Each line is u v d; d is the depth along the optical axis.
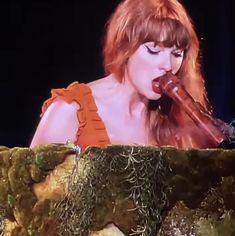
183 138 5.56
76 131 5.57
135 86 5.65
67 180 2.56
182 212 2.51
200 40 5.73
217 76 5.76
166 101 5.64
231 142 5.43
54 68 5.96
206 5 5.73
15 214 2.66
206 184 2.52
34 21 5.97
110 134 5.56
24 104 6.04
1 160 2.73
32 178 2.61
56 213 2.55
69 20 5.88
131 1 5.68
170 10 5.67
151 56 5.64
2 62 6.04
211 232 2.50
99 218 2.47
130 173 2.47
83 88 5.69
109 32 5.76
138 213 2.46
